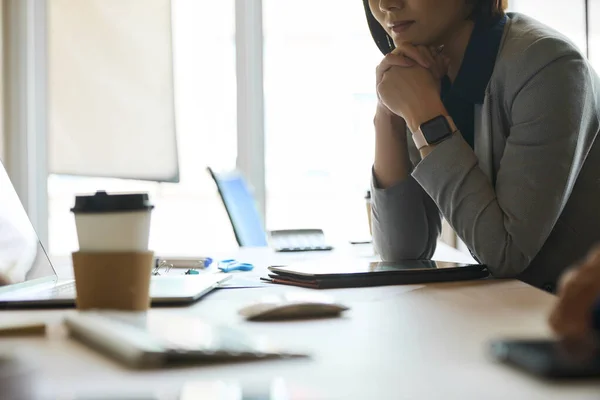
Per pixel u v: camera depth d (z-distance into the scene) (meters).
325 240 2.37
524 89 1.26
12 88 3.81
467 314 0.73
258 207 3.78
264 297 0.81
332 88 4.19
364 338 0.61
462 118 1.47
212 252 2.21
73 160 3.82
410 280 1.06
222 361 0.51
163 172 3.80
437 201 1.28
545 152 1.21
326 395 0.42
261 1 3.79
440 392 0.42
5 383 0.38
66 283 1.12
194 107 4.18
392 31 1.50
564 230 1.33
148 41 3.77
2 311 0.85
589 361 0.41
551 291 1.32
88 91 3.79
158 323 0.63
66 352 0.56
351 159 4.27
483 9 1.38
